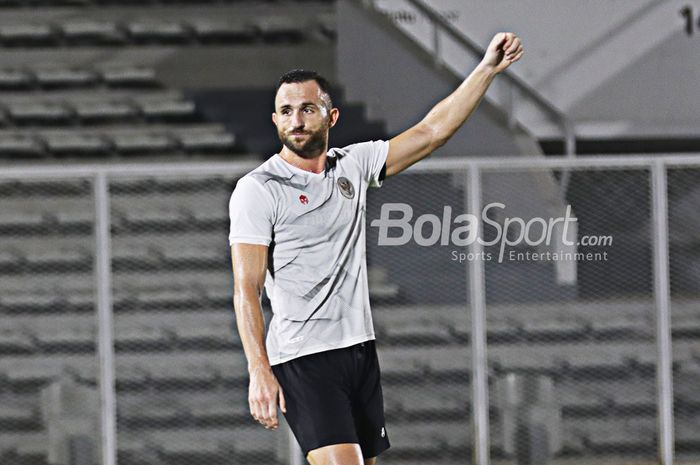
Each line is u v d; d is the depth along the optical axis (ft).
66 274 91.15
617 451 79.25
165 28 119.65
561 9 129.29
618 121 128.88
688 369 80.43
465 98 39.04
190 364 78.54
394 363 78.07
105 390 75.46
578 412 79.10
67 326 82.02
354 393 38.45
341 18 108.37
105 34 120.16
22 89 116.37
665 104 129.70
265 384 35.14
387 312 77.92
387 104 108.27
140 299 83.87
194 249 89.86
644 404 79.30
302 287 37.17
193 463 77.97
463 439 78.38
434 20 112.37
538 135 126.62
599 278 80.38
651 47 129.70
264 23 119.44
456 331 78.18
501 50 38.96
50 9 122.52
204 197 93.30
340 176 37.63
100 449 76.28
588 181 81.87
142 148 110.32
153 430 77.87
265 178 36.76
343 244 37.45
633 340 79.10
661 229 78.33
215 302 83.15
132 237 90.79
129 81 116.88
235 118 112.88
